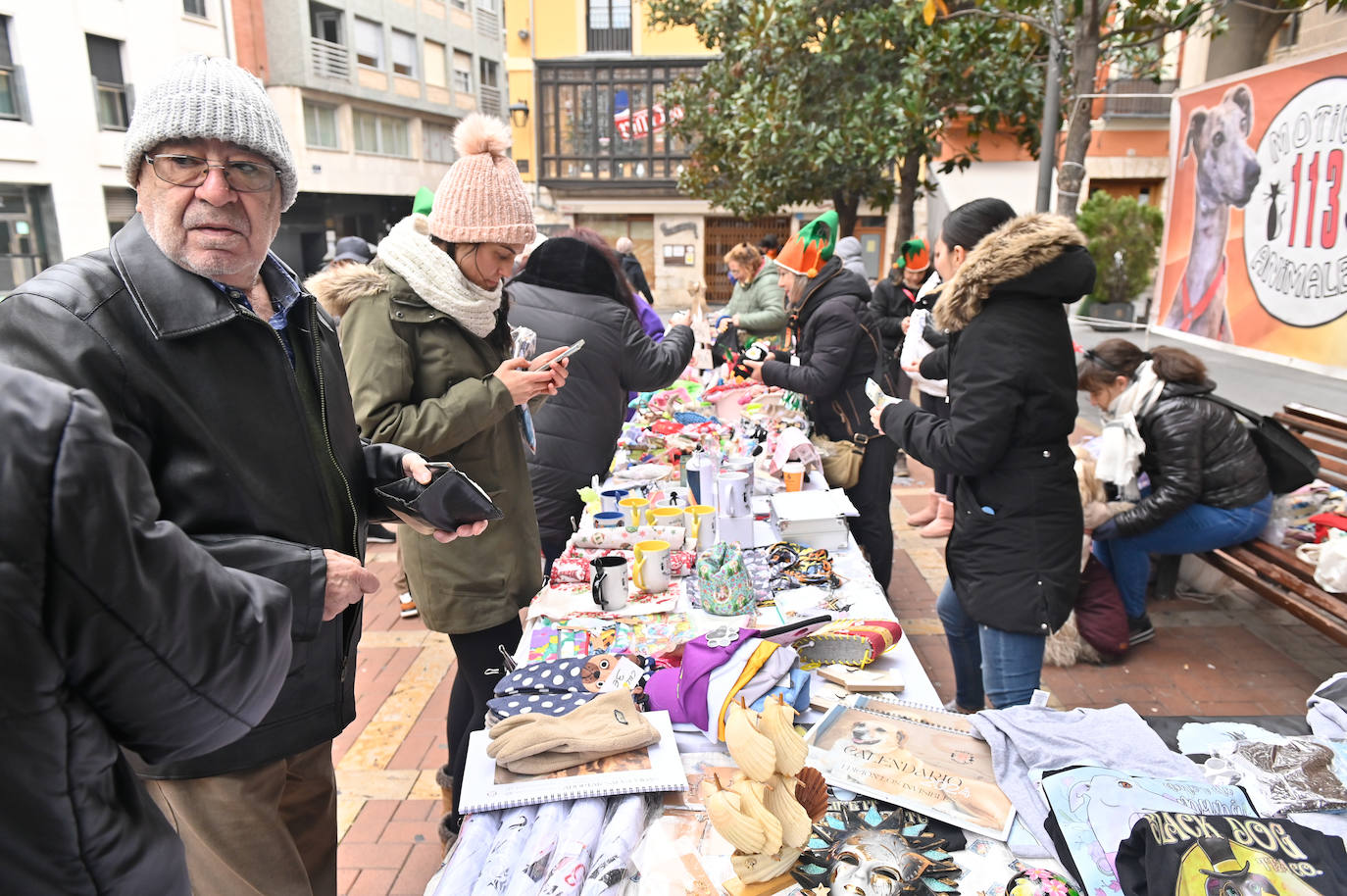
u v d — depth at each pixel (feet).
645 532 9.52
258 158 4.58
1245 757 5.97
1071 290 7.71
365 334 7.41
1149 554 13.98
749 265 24.09
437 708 11.88
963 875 4.90
